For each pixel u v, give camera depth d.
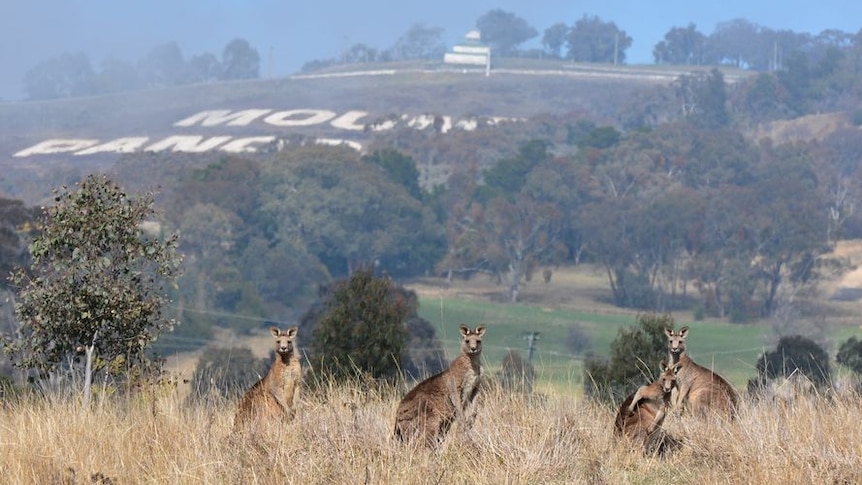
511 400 35.34
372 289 76.44
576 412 34.53
